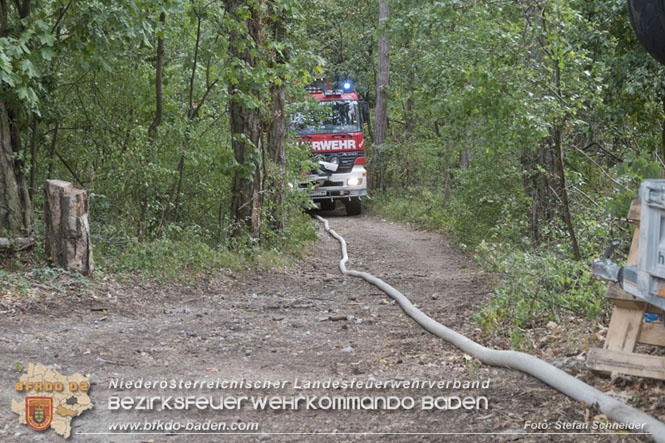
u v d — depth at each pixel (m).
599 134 15.96
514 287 9.42
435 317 10.60
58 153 14.66
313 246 21.72
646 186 5.42
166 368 7.59
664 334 6.45
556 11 12.51
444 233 25.12
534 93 12.76
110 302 10.97
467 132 13.98
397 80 36.09
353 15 42.81
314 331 9.98
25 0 11.92
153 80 15.26
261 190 17.45
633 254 6.52
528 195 17.55
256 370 7.64
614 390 6.09
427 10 15.39
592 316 8.59
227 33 15.16
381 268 17.94
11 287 10.53
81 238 11.67
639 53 13.99
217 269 14.55
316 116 24.88
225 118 17.91
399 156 37.00
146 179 14.16
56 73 13.51
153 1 11.93
